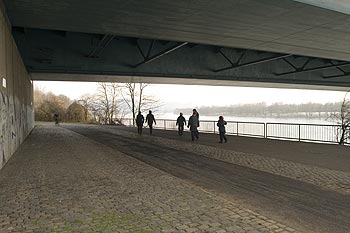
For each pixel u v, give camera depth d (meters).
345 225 5.12
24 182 8.23
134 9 12.16
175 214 5.65
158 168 10.20
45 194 7.05
